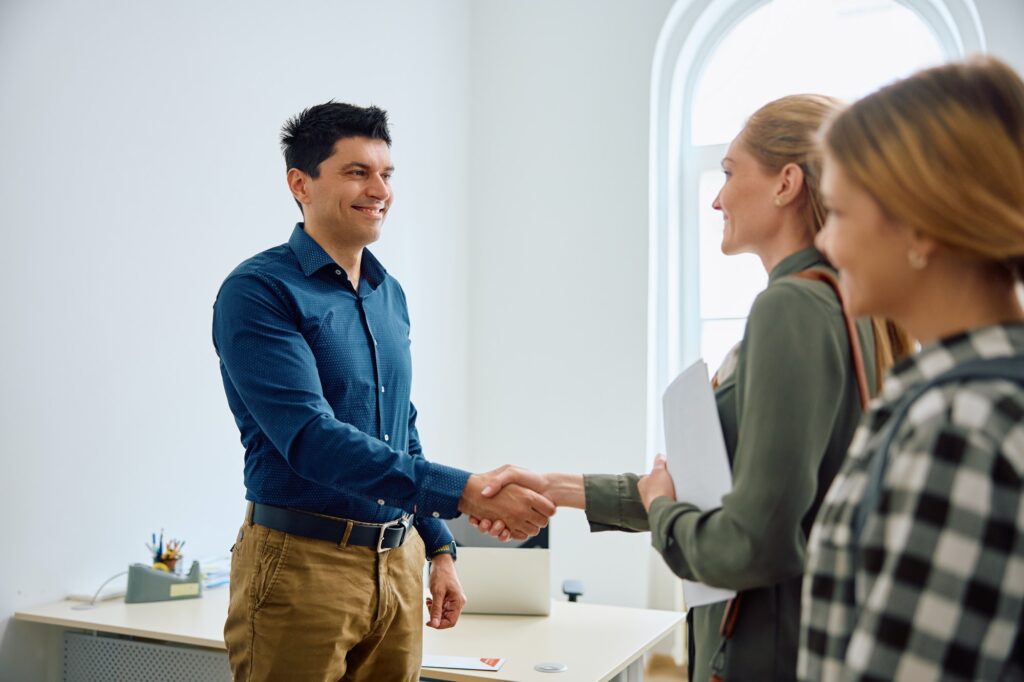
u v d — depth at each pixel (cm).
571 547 453
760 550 101
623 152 461
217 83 330
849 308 81
